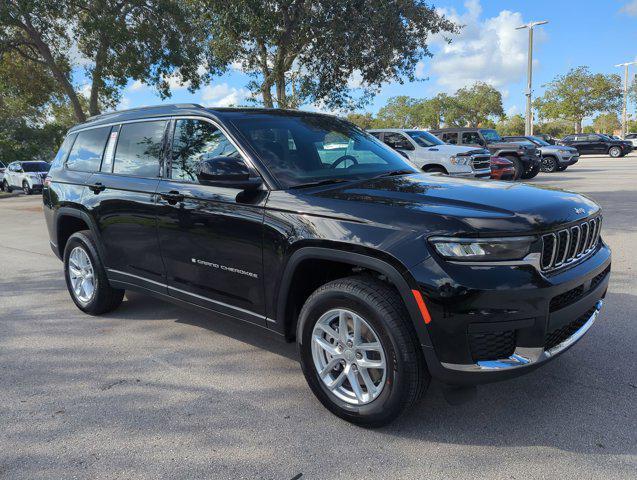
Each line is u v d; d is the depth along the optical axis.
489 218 2.56
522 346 2.56
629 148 32.12
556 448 2.63
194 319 4.84
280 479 2.48
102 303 4.86
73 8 15.84
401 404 2.70
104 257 4.61
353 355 2.87
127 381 3.58
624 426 2.80
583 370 3.45
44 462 2.67
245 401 3.26
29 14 15.91
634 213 9.29
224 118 3.66
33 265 7.55
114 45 15.88
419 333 2.57
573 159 20.30
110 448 2.78
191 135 3.84
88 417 3.11
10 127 39.59
